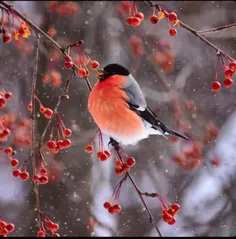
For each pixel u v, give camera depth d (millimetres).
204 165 13133
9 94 7461
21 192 12680
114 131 7586
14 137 10961
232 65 6309
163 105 13523
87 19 13039
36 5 12984
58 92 11758
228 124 13531
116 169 6641
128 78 7758
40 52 12055
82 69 6395
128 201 13617
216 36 12680
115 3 13820
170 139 13172
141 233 13281
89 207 11797
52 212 11609
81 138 11656
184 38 14375
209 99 13867
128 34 13883
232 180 13039
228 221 13000
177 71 14281
